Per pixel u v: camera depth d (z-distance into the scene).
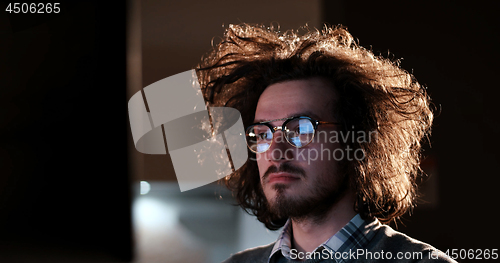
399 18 2.99
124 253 4.67
